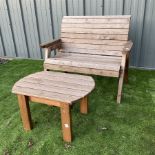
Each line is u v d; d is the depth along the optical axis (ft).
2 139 6.10
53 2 10.75
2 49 13.16
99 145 5.73
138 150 5.53
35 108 7.54
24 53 12.80
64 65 7.82
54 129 6.41
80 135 6.11
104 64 7.37
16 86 5.96
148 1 9.31
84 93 5.46
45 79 6.34
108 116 6.95
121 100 7.86
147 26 9.80
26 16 11.62
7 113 7.35
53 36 11.66
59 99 5.24
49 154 5.50
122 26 8.41
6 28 12.38
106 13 10.15
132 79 9.53
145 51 10.32
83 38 9.04
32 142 5.93
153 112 7.09
